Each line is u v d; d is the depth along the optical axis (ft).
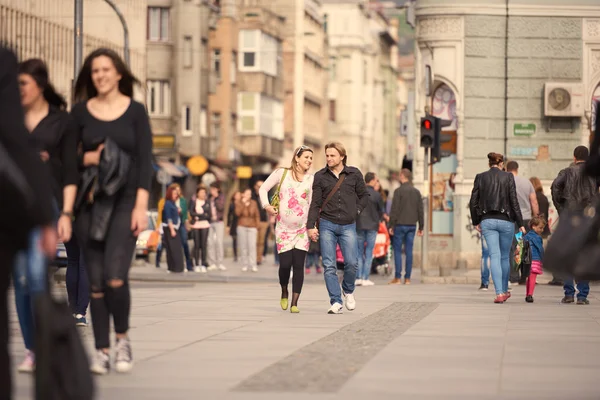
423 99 198.90
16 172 37.93
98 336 57.67
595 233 48.08
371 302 112.78
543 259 48.91
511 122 196.85
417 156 198.29
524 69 196.85
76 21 176.55
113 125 57.41
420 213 149.79
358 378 56.03
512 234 112.37
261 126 515.50
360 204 98.43
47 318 40.52
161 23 429.79
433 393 51.34
